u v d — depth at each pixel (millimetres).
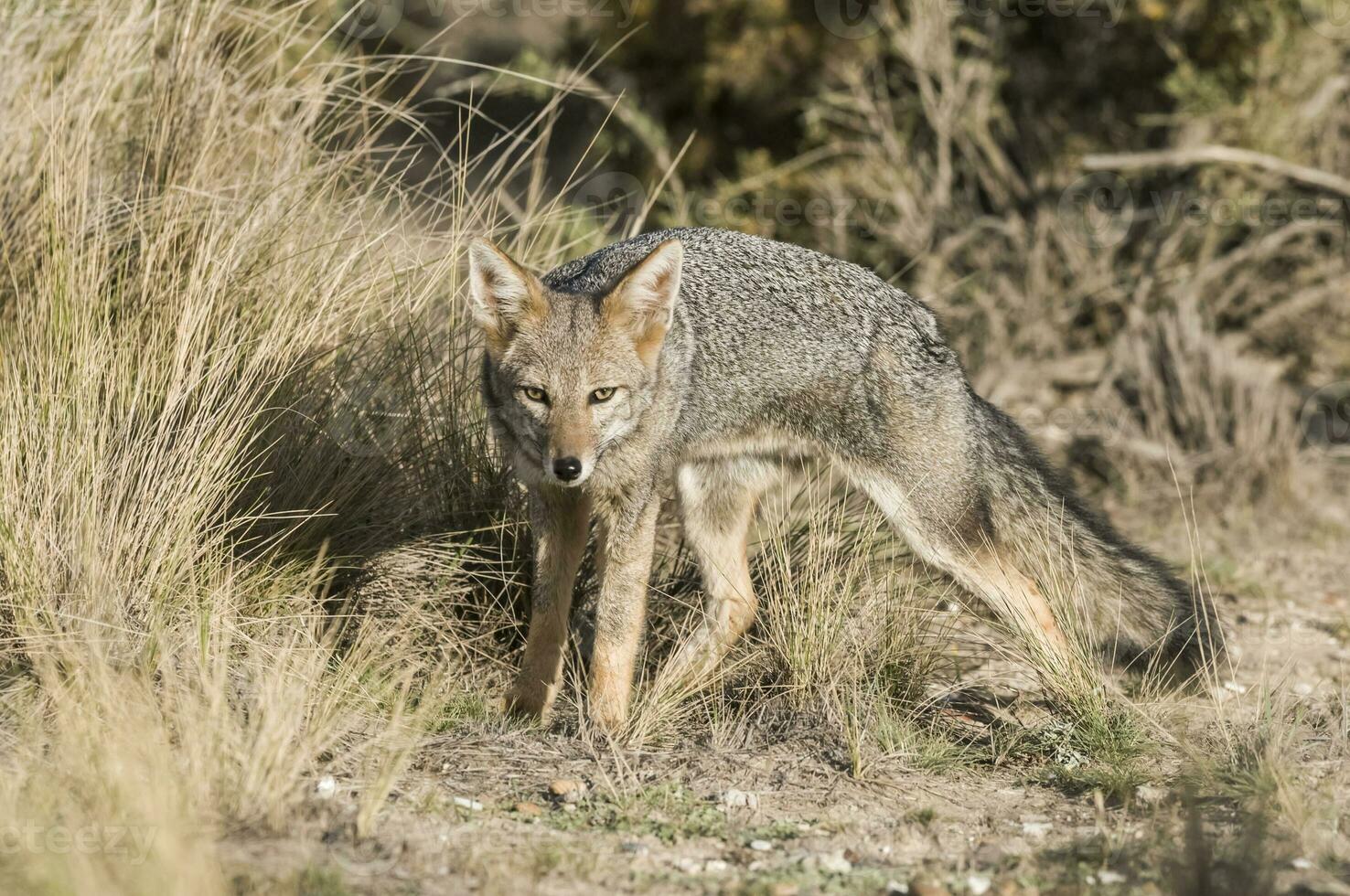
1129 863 6324
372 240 10125
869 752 7902
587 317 8188
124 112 10625
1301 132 17781
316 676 7555
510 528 9438
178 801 6078
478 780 7359
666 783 7445
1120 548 9914
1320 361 18203
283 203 9953
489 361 8555
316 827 6402
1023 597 9336
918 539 9422
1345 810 6992
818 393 9266
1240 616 11656
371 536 9094
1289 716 8523
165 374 8547
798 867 6359
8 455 7969
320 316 9430
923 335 9633
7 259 9219
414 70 11789
